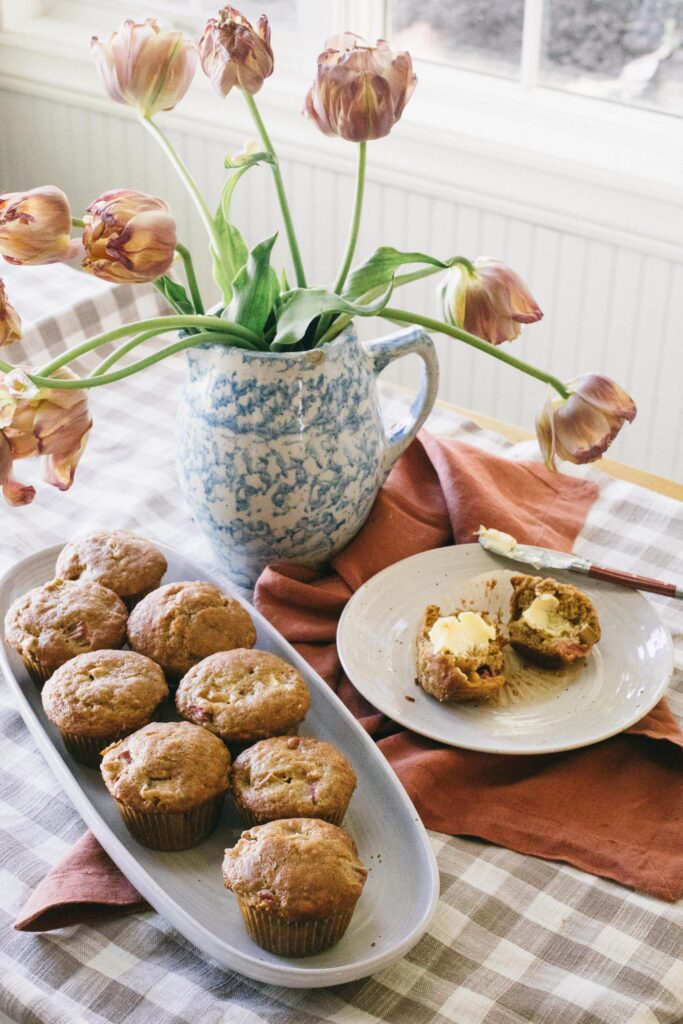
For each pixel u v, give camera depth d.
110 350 1.49
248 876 0.89
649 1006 0.89
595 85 1.91
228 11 1.03
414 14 2.00
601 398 1.04
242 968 0.87
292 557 1.15
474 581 1.14
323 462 1.10
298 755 0.96
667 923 0.94
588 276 1.88
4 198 0.94
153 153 2.18
